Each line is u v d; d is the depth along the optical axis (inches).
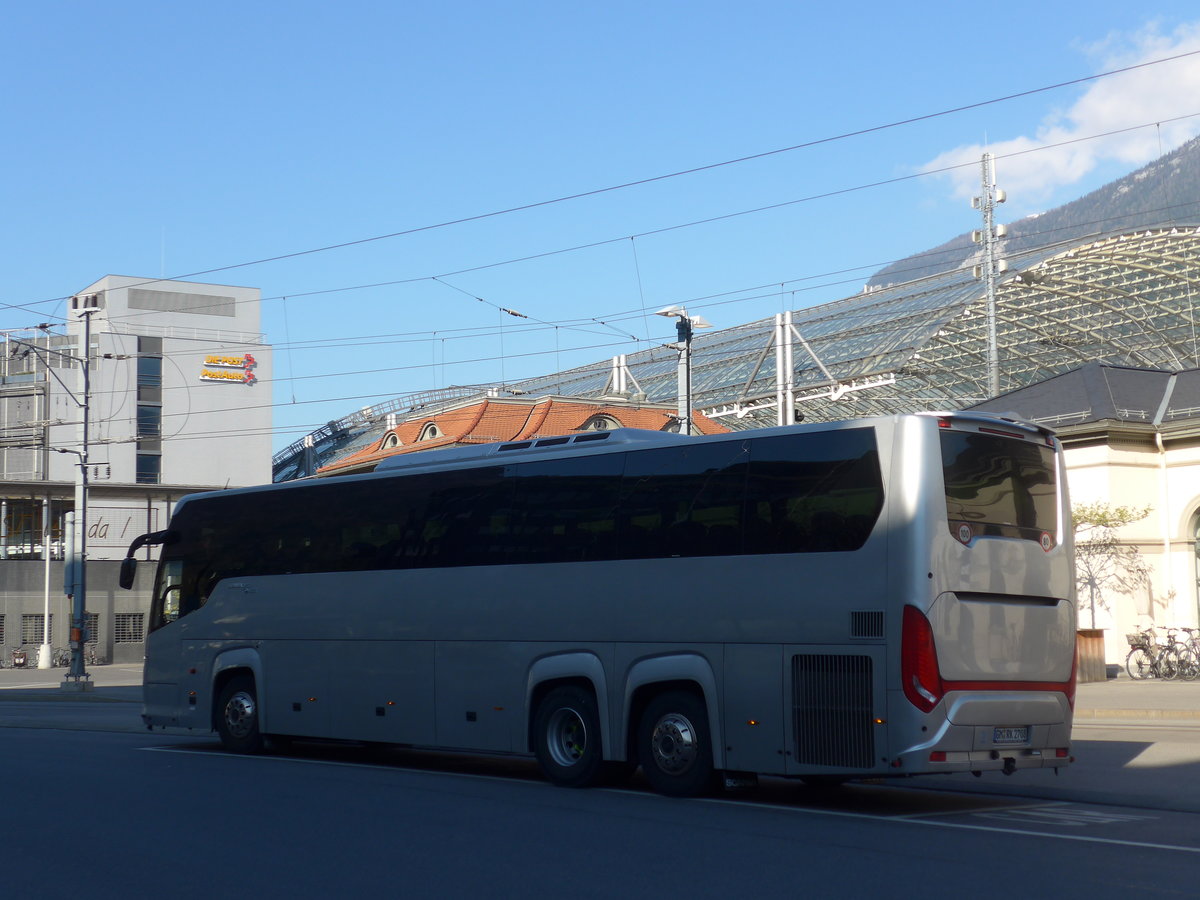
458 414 1985.7
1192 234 2182.6
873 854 385.1
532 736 581.3
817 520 490.0
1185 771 594.2
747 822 453.1
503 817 465.7
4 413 3398.1
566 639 567.5
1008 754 474.9
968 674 464.1
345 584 675.4
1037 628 489.7
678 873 356.5
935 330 2422.5
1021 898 320.8
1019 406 1386.6
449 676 615.2
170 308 3521.2
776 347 2514.8
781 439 510.0
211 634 745.0
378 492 672.4
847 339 2608.3
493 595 602.2
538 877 351.6
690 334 1225.4
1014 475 497.0
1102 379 1317.7
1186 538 1247.5
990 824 447.8
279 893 333.4
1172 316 2383.1
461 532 624.7
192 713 748.6
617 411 2022.6
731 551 514.0
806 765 478.6
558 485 586.9
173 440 3476.9
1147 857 378.6
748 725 496.7
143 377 3457.2
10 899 330.6
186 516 779.4
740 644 503.8
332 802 509.0
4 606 2447.1
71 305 1990.7
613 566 554.6
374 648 653.3
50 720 1054.4
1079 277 2341.3
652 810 485.4
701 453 535.2
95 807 492.4
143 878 354.0
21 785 561.9
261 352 3622.0
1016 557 486.3
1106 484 1246.9
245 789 552.4
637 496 553.6
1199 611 1238.3
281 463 3885.3
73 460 3353.8
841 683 472.1
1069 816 469.7
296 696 690.2
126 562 788.0
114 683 1845.5
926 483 466.9
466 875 354.9
